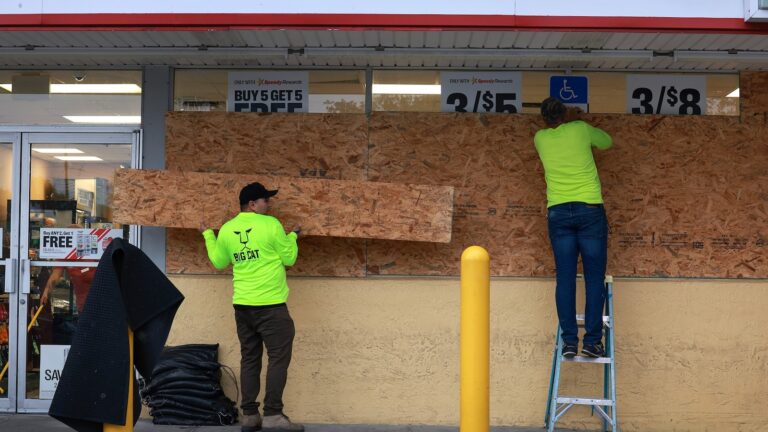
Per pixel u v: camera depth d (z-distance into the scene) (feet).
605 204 21.33
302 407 21.44
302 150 21.57
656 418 21.04
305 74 21.90
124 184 20.75
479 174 21.42
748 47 19.57
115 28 17.44
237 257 19.29
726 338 21.11
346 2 17.30
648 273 21.22
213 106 22.02
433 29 17.29
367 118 21.56
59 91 22.44
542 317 21.31
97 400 11.86
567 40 19.16
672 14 17.29
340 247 21.56
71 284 22.25
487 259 13.64
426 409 21.31
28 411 21.94
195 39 19.42
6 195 22.47
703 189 21.27
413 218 20.53
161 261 21.74
